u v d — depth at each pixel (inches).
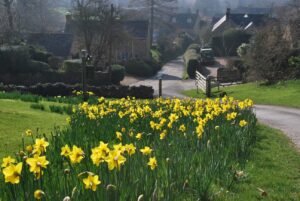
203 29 4121.6
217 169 303.6
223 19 3762.3
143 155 277.7
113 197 200.4
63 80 1768.0
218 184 303.0
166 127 420.2
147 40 3053.6
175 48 3799.2
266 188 316.5
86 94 896.3
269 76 1443.2
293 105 1021.8
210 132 394.6
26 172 214.2
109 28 2353.6
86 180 183.0
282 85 1353.3
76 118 482.0
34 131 477.7
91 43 2427.4
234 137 387.2
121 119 456.1
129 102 625.9
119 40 2485.2
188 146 353.1
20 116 577.9
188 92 1566.2
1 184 218.8
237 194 292.2
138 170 247.6
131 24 3132.4
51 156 309.4
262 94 1246.9
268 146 476.4
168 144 328.5
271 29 1536.7
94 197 203.3
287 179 343.6
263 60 1460.4
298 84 1321.4
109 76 1777.8
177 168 269.1
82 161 263.9
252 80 1565.0
